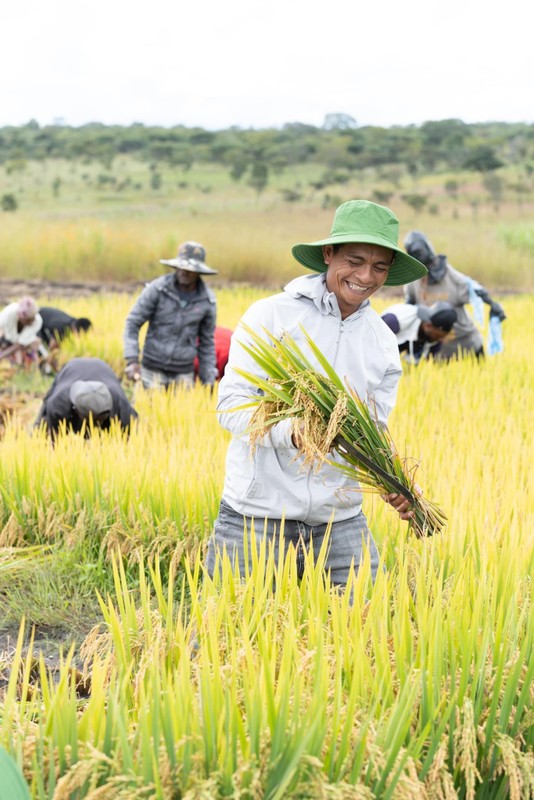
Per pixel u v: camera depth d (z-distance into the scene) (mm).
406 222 56781
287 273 28922
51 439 6805
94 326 13242
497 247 35688
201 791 2355
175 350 8375
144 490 5508
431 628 3035
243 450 3443
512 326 15203
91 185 89812
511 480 5555
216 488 5410
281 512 3436
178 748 2508
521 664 2896
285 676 2596
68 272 26969
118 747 2482
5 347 11273
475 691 2947
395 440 6555
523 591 3648
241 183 97188
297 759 2377
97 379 6848
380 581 3303
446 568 4121
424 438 6758
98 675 2744
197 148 128500
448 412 8156
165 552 5152
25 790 2176
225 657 3025
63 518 5602
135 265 27312
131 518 5395
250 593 3229
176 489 5430
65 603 4777
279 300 3367
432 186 90250
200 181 99125
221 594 3375
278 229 42344
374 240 3160
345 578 3566
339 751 2523
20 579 4996
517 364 10688
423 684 2824
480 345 10719
